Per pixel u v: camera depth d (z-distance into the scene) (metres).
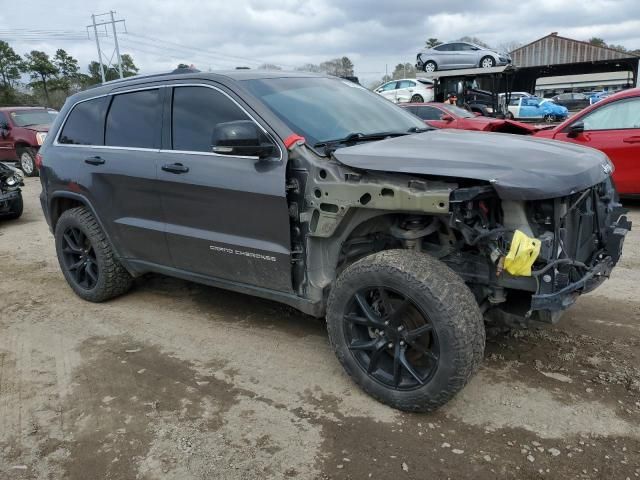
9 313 4.77
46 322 4.53
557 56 60.62
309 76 4.16
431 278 2.75
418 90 26.31
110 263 4.63
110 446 2.87
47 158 4.83
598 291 4.61
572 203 2.88
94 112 4.52
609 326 3.94
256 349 3.86
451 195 2.65
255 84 3.65
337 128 3.53
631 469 2.53
